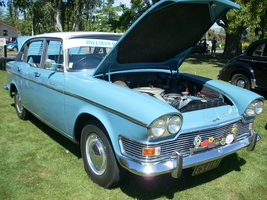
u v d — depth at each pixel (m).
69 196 2.69
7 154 3.56
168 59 3.86
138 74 3.74
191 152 2.50
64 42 3.39
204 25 3.27
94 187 2.85
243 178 3.12
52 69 3.43
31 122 4.86
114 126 2.51
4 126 4.61
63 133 3.44
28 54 4.55
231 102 3.09
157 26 2.94
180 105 2.82
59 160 3.43
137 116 2.27
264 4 11.15
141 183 2.95
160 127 2.21
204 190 2.87
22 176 3.02
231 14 11.37
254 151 3.83
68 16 32.47
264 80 6.77
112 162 2.63
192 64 15.73
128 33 2.79
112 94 2.60
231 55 19.06
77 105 2.97
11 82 4.96
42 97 3.75
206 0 2.66
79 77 3.13
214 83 3.53
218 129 2.70
